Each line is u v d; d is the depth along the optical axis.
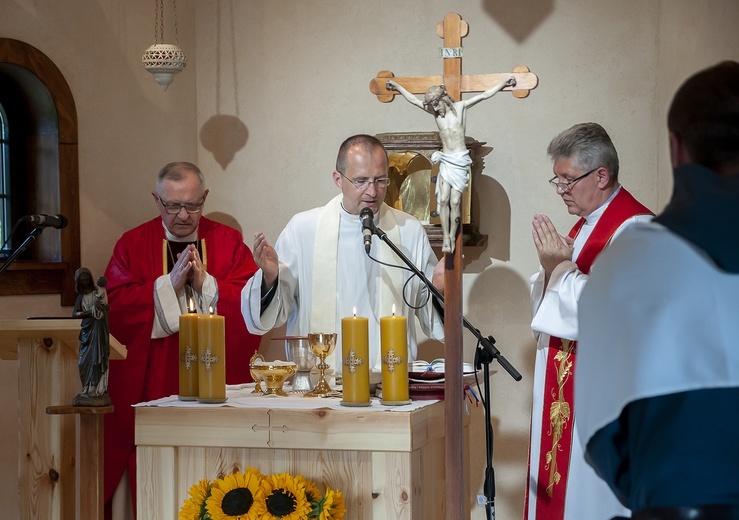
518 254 5.20
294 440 3.04
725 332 1.41
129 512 4.52
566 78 5.14
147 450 3.17
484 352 3.35
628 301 1.47
